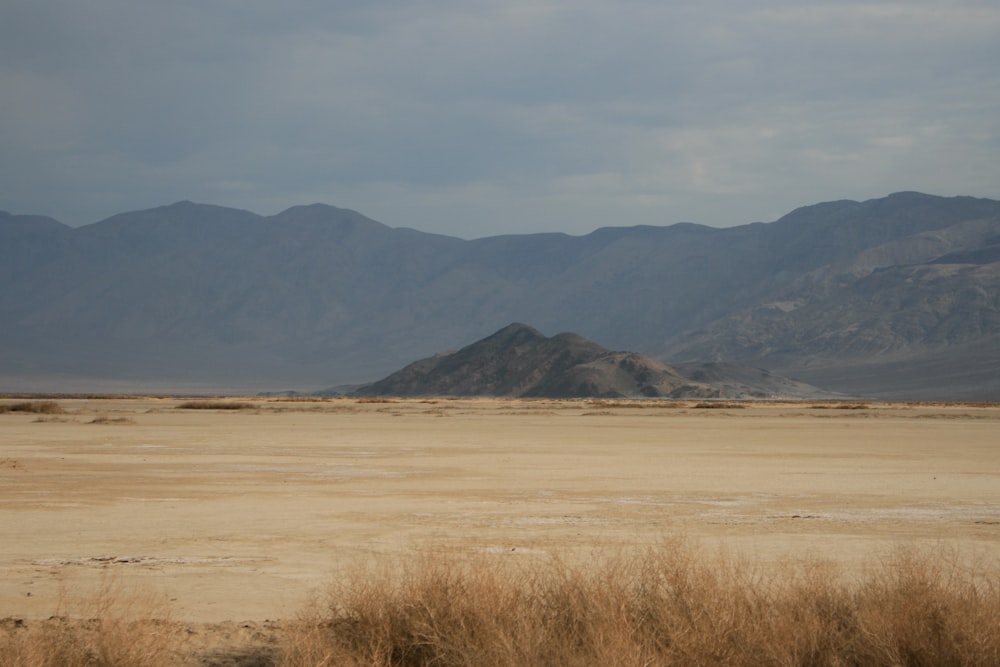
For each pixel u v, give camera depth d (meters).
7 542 23.22
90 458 48.84
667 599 13.30
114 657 12.41
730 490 35.69
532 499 32.53
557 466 46.19
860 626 12.45
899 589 13.11
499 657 11.79
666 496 33.59
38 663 12.06
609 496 33.50
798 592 13.71
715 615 12.53
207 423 88.56
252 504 30.92
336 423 91.81
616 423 98.06
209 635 14.12
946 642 12.05
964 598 12.91
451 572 13.56
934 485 37.78
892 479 40.28
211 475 40.72
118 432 72.38
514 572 16.53
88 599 16.55
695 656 11.93
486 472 42.88
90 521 26.88
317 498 32.69
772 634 12.23
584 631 12.55
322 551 21.78
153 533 24.61
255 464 46.41
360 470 43.56
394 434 73.62
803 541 23.44
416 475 41.22
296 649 12.79
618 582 13.68
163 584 18.12
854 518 27.91
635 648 11.70
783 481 39.19
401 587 13.79
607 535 24.14
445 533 24.59
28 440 62.75
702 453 55.88
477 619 12.43
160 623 14.13
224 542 23.12
